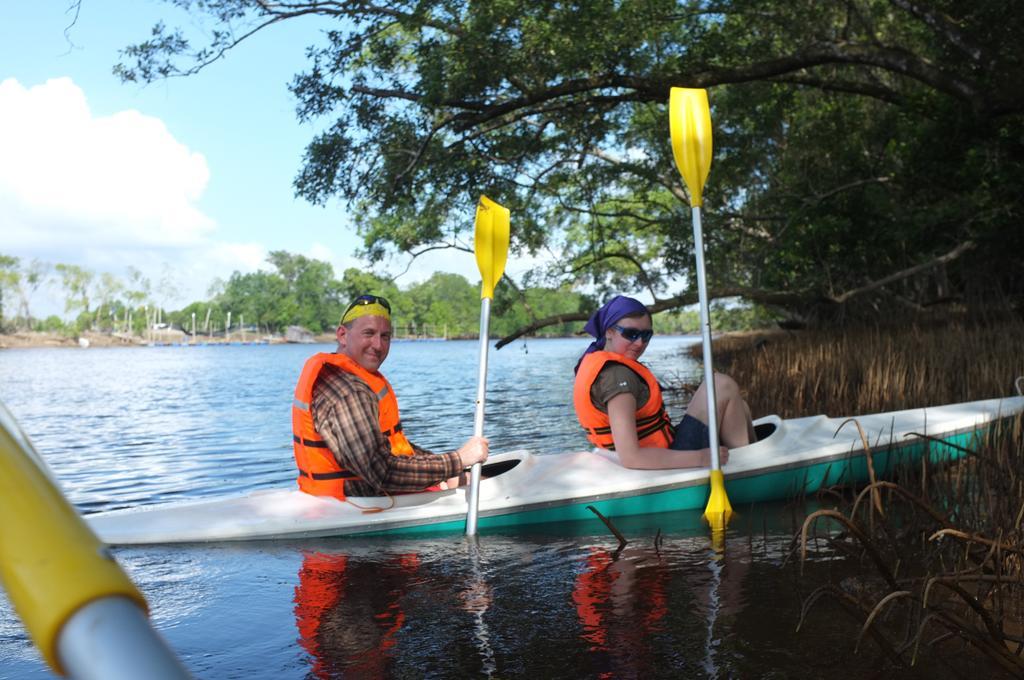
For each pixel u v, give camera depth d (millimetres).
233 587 3084
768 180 18062
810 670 2199
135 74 11430
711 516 4180
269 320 151000
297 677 2234
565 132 14664
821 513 2496
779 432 4750
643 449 4324
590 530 4031
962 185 13430
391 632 2576
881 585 2875
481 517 4105
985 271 15109
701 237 4465
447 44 12266
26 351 99062
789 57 11570
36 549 227
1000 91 10367
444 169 13672
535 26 11656
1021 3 10766
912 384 7598
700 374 15070
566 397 12703
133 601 234
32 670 2281
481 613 2746
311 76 12289
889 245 14703
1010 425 4996
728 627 2537
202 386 20312
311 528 3910
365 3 11547
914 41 16062
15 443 255
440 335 130750
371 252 14992
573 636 2508
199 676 2238
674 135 4469
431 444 7363
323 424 3916
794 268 16234
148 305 152000
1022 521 3109
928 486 4309
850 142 15672
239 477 6082
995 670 2188
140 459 7070
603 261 16547
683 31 13359
